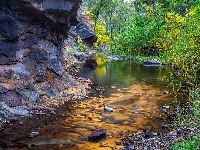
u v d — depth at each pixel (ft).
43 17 45.62
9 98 38.32
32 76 43.45
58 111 38.29
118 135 30.07
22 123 33.22
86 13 163.53
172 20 92.43
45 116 36.14
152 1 128.26
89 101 43.29
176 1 122.62
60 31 54.03
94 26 158.40
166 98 44.45
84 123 33.68
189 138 25.02
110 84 55.93
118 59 107.76
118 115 36.55
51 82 46.98
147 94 47.37
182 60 44.57
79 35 131.13
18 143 27.84
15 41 41.78
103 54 128.98
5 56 40.27
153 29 105.09
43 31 47.16
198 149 21.95
